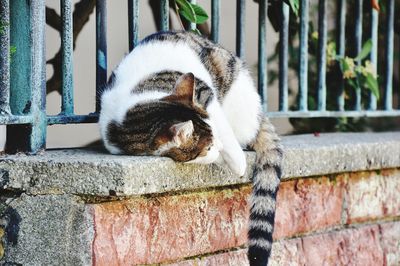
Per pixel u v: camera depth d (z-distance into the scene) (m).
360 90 5.55
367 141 4.68
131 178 3.25
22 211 3.45
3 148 3.98
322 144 4.40
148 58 4.11
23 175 3.43
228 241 3.94
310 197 4.38
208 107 3.92
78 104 5.52
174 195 3.65
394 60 6.56
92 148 4.04
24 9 3.69
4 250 3.50
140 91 3.91
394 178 4.93
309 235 4.38
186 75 3.82
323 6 4.93
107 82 4.11
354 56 5.36
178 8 4.41
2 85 3.56
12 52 3.67
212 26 4.46
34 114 3.68
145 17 5.56
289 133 6.19
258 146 4.10
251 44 6.26
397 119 6.75
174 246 3.64
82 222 3.31
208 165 3.67
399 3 6.26
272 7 5.08
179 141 3.56
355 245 4.62
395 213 4.95
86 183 3.30
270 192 3.91
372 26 5.30
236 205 3.98
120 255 3.39
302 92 4.83
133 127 3.71
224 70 4.32
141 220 3.49
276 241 4.18
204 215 3.80
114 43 5.64
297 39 6.05
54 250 3.38
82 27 5.11
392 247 4.89
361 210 4.71
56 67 5.04
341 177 4.57
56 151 3.85
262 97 4.64
